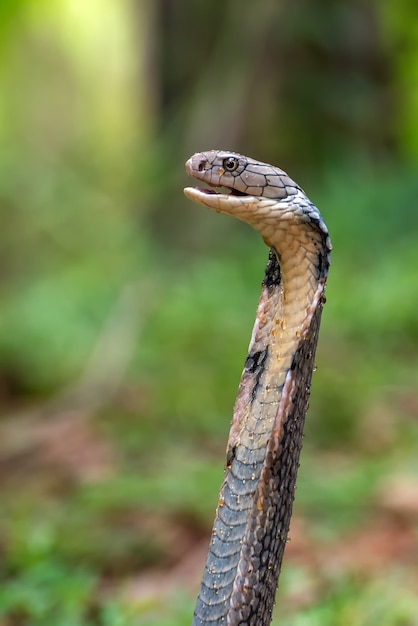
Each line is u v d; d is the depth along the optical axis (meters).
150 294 15.80
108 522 8.21
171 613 6.30
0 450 10.61
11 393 13.40
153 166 20.94
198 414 11.30
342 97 20.11
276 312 3.77
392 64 20.78
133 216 21.11
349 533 7.88
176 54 21.48
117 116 32.78
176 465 9.75
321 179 19.59
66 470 9.91
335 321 14.41
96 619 6.30
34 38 31.91
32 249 20.84
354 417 10.88
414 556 7.28
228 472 3.71
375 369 12.58
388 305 14.18
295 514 8.32
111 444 10.59
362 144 20.08
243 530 3.64
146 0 22.67
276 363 3.70
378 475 8.94
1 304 17.31
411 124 22.11
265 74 20.16
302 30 19.98
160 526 8.05
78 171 23.12
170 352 13.55
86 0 32.38
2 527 8.00
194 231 19.72
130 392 12.30
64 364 13.80
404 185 17.55
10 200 21.20
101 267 18.38
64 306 15.36
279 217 3.65
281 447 3.52
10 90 32.03
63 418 11.74
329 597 6.51
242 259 17.69
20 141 29.77
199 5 21.16
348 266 16.09
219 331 14.09
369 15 20.33
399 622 6.08
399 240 16.66
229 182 3.71
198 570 7.44
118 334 14.09
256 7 20.50
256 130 20.09
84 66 36.16
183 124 20.95
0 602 6.14
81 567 7.08
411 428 10.64
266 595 3.58
